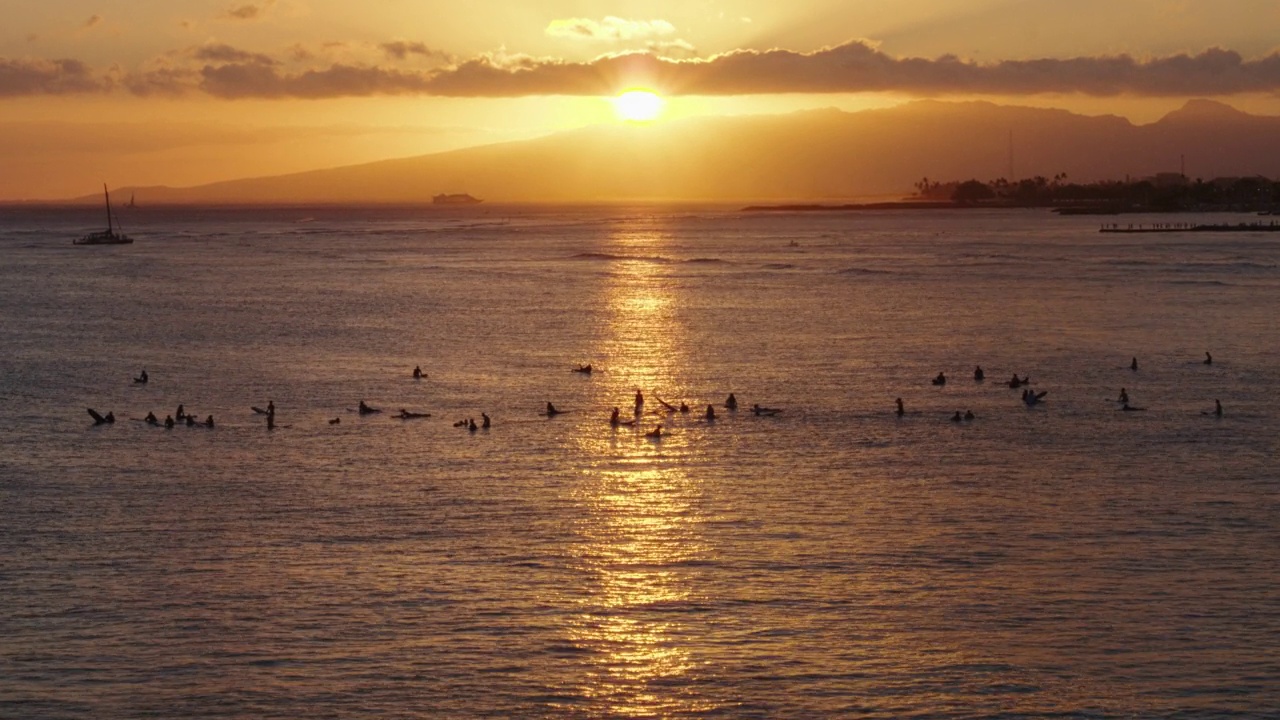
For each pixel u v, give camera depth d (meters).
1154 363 78.12
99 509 45.44
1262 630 33.72
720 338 91.88
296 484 48.84
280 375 76.00
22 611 35.41
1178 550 40.00
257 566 39.03
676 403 65.56
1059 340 89.25
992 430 57.91
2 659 32.34
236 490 48.00
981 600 35.91
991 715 29.53
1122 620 34.44
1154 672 31.45
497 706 30.11
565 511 44.78
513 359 82.38
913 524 42.91
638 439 56.62
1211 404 64.00
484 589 37.06
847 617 34.78
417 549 40.62
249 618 34.94
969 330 95.25
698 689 30.88
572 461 52.38
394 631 34.00
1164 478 48.94
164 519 44.16
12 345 90.06
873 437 56.59
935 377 73.06
